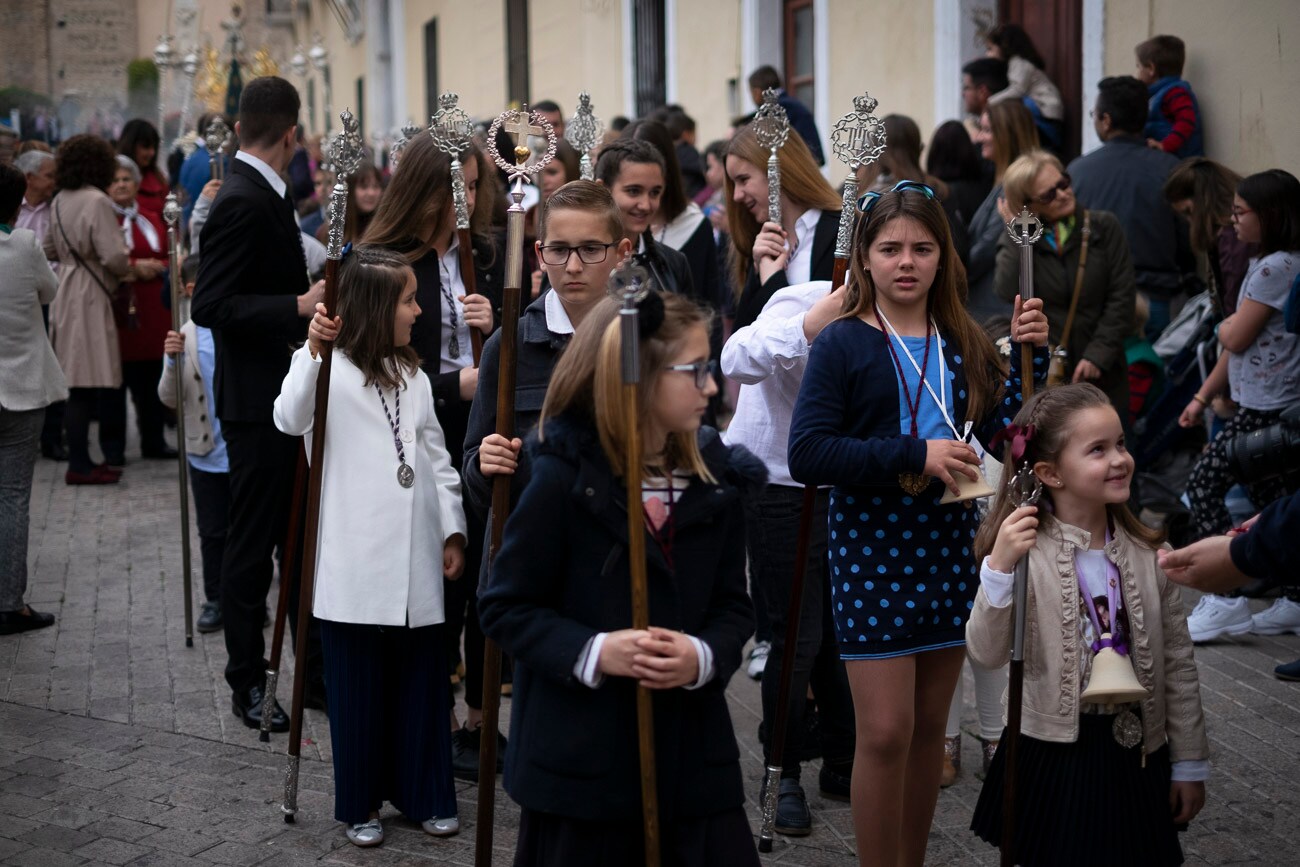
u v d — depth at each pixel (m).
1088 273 5.80
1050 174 5.76
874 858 3.48
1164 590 3.19
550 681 2.78
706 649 2.70
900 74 10.14
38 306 6.11
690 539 2.81
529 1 17.97
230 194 4.94
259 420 5.00
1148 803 3.16
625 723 2.75
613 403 2.69
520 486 3.35
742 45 12.52
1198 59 7.46
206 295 4.89
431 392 4.33
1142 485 6.79
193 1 28.80
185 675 5.65
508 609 2.76
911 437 3.32
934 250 3.42
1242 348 5.70
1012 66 8.50
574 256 3.66
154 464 10.10
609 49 15.49
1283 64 6.88
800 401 3.44
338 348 4.20
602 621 2.75
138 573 7.20
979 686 4.44
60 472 9.82
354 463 4.13
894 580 3.42
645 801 2.67
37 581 7.05
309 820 4.31
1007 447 3.27
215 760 4.78
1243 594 6.16
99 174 9.23
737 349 3.93
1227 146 7.29
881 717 3.42
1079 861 3.13
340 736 4.10
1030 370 3.57
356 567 4.06
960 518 3.48
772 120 4.27
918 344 3.47
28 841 4.15
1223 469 5.87
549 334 3.75
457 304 4.65
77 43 31.64
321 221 9.35
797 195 4.37
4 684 5.55
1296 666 5.19
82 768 4.71
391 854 4.08
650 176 4.73
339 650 4.11
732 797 2.83
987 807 3.27
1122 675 3.08
